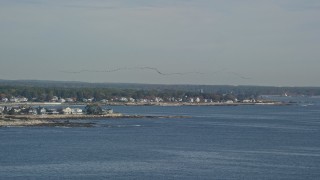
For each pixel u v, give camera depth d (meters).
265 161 124.31
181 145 157.25
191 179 101.88
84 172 107.56
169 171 109.44
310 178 104.69
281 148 151.75
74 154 133.50
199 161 123.19
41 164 116.69
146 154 134.62
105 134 190.25
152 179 101.12
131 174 105.94
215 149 147.62
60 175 104.31
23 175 103.94
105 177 102.62
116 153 136.25
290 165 118.75
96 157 128.25
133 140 170.50
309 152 142.62
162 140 171.88
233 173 108.25
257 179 102.94
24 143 157.50
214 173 107.88
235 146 156.12
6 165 115.12
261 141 172.25
